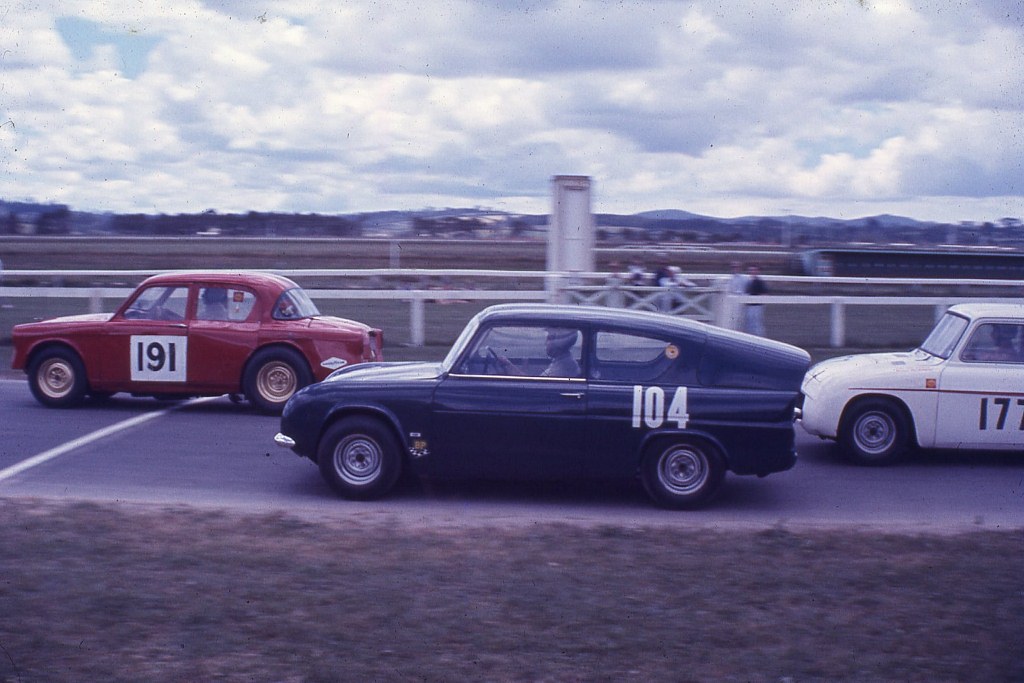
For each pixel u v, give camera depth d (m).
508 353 7.62
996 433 9.03
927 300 17.88
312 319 11.38
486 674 4.04
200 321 11.05
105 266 35.03
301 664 4.09
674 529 6.60
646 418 7.44
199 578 5.19
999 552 6.06
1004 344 9.16
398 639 4.38
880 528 6.84
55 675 3.96
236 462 8.77
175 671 4.02
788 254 39.19
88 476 8.12
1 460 8.65
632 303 17.17
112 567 5.36
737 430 7.45
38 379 11.20
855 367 9.43
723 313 17.11
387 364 8.60
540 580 5.27
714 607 4.89
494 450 7.52
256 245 52.19
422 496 7.76
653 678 4.04
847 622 4.72
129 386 11.10
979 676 4.12
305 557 5.65
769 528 6.65
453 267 37.53
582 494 7.97
